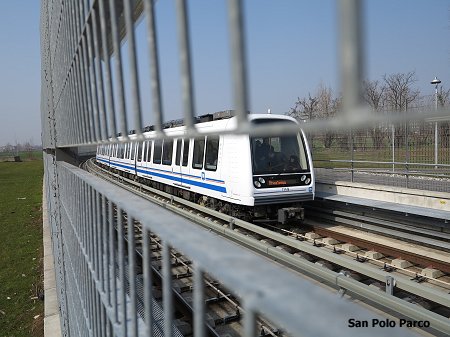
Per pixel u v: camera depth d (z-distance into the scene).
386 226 8.55
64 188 4.10
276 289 0.52
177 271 6.20
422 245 7.60
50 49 4.96
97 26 1.50
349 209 9.82
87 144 1.94
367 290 4.20
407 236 7.85
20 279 10.42
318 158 12.57
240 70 0.56
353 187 10.66
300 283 0.54
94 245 2.03
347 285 4.43
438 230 7.57
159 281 6.04
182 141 12.58
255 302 0.53
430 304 5.21
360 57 0.40
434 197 8.52
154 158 15.19
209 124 10.91
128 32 1.09
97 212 1.90
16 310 8.62
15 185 33.56
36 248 13.15
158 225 0.92
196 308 0.73
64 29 2.78
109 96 1.39
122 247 1.47
